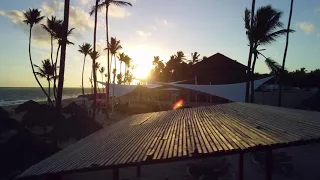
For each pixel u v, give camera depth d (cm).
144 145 536
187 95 4588
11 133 1454
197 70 4581
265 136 442
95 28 2677
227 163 922
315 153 1162
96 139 880
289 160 940
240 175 759
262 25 2161
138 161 407
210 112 1044
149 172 1045
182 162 1170
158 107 3250
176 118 1030
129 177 995
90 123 1789
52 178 612
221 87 2730
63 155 716
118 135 836
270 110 856
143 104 4006
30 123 2039
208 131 578
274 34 2211
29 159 1112
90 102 4716
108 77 3034
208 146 422
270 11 2147
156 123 963
